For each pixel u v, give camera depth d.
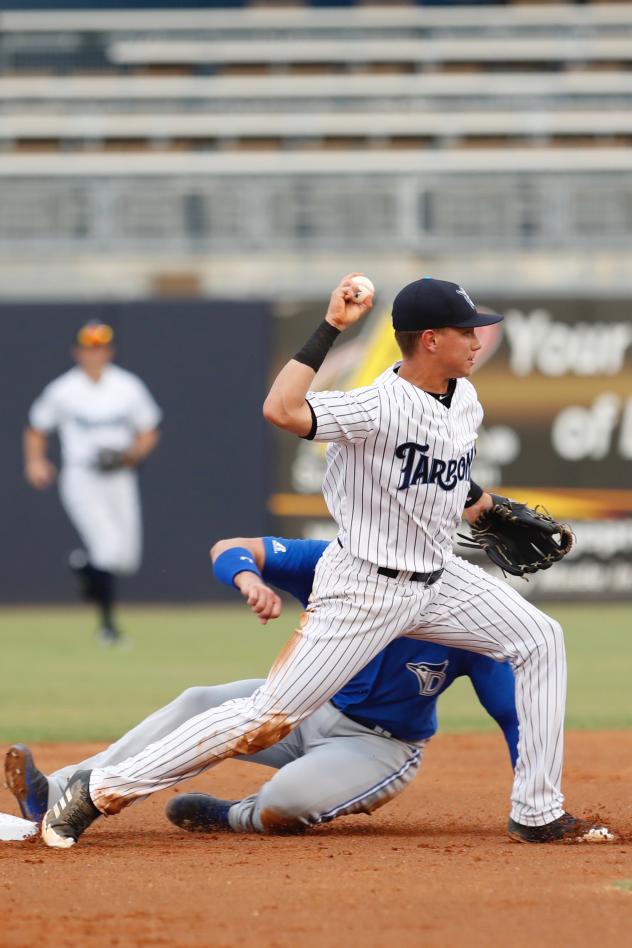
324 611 13.80
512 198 71.00
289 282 71.62
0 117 88.50
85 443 48.06
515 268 70.94
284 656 13.82
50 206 72.06
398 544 13.59
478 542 15.73
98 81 91.56
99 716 27.92
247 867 12.84
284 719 13.77
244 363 56.19
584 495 55.88
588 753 23.19
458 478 13.77
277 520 56.09
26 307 56.06
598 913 10.85
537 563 15.56
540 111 87.06
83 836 15.16
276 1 101.81
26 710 28.98
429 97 91.06
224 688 14.94
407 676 14.77
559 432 55.88
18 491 56.00
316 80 91.62
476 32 95.81
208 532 56.19
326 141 88.38
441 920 10.64
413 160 85.38
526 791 14.32
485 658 15.09
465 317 13.41
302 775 14.80
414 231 71.62
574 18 94.88
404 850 13.90
